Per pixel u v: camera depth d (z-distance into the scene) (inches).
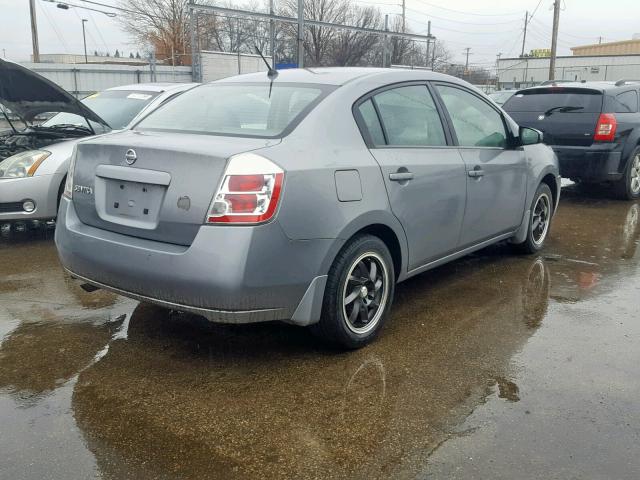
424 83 164.6
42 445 102.2
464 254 179.3
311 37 2091.5
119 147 128.1
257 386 122.6
